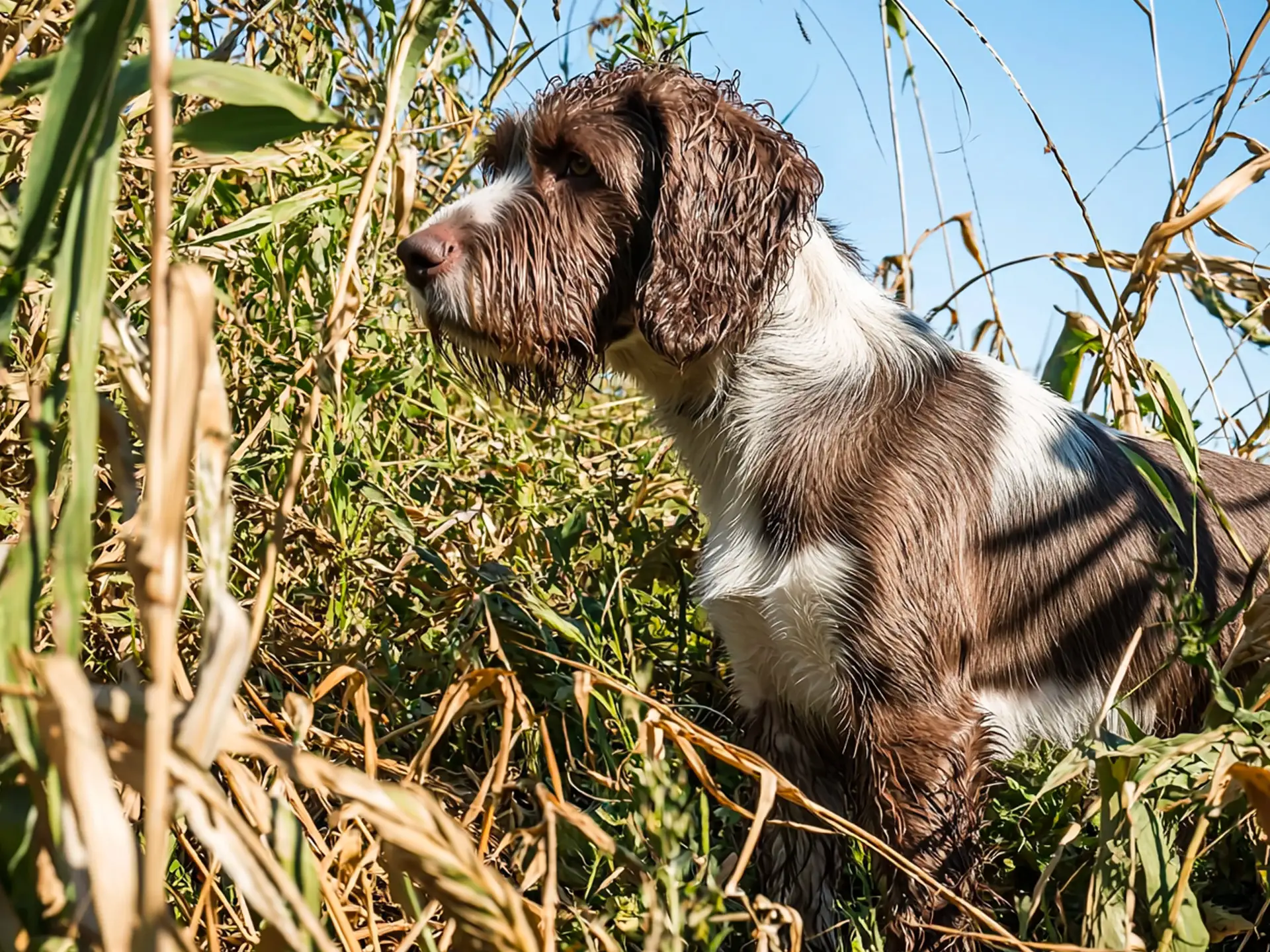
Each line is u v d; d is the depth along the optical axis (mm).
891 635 1024
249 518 1162
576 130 1072
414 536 1192
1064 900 999
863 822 1049
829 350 1071
